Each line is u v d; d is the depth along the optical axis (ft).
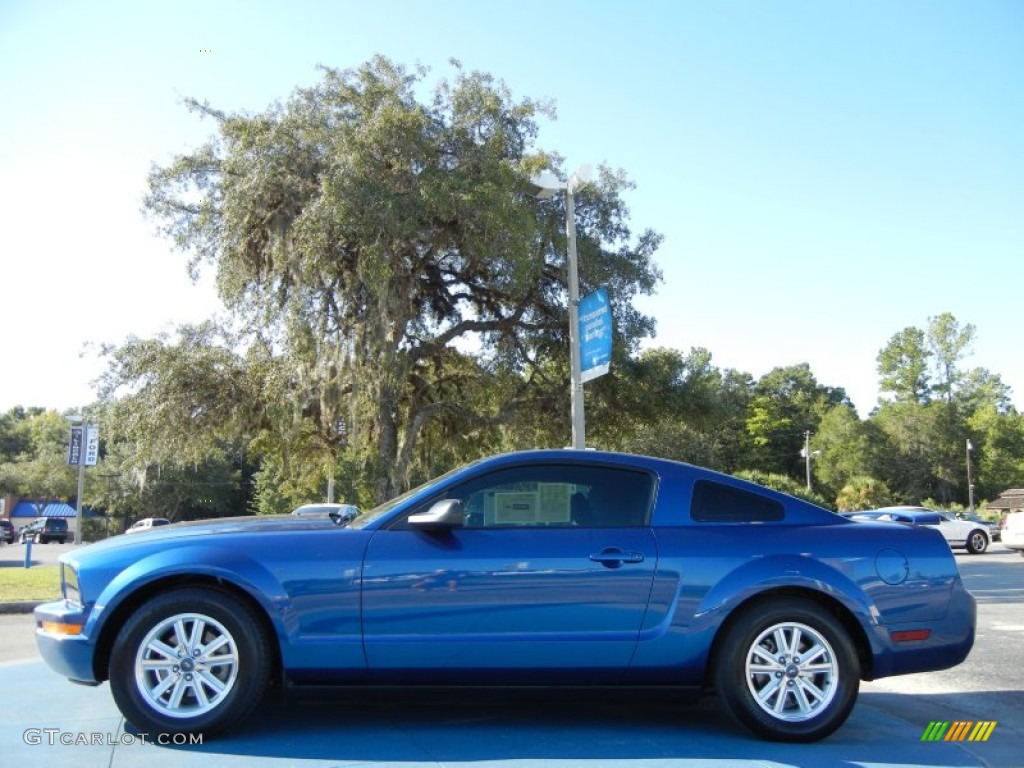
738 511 16.40
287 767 13.52
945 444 270.05
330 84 65.77
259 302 66.39
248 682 14.75
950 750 15.34
